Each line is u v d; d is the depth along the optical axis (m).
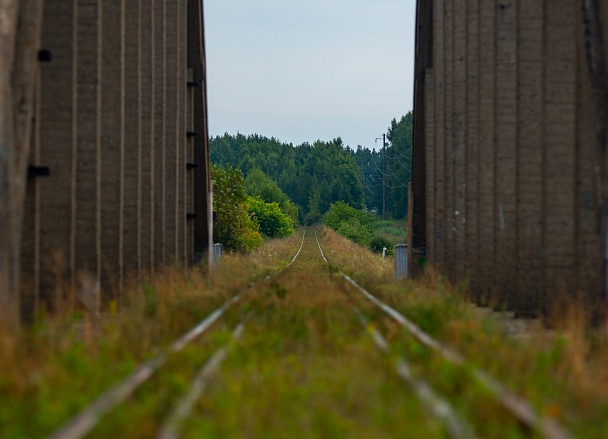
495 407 10.16
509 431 9.16
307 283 37.03
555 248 24.23
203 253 46.22
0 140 17.72
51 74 24.16
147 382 12.34
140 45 31.47
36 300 22.33
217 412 10.35
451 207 35.66
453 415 9.45
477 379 11.41
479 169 29.61
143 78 34.16
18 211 18.83
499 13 27.53
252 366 13.77
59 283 23.22
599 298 23.19
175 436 8.62
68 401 10.58
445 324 18.70
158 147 36.66
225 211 66.62
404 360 13.95
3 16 18.14
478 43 30.06
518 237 26.48
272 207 118.56
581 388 11.86
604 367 13.24
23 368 12.79
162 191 36.78
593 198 23.53
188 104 43.50
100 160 28.06
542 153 24.62
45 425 9.48
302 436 9.47
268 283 37.78
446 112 35.66
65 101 24.22
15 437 9.17
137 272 30.56
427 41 41.66
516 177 26.64
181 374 12.76
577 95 23.70
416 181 43.69
